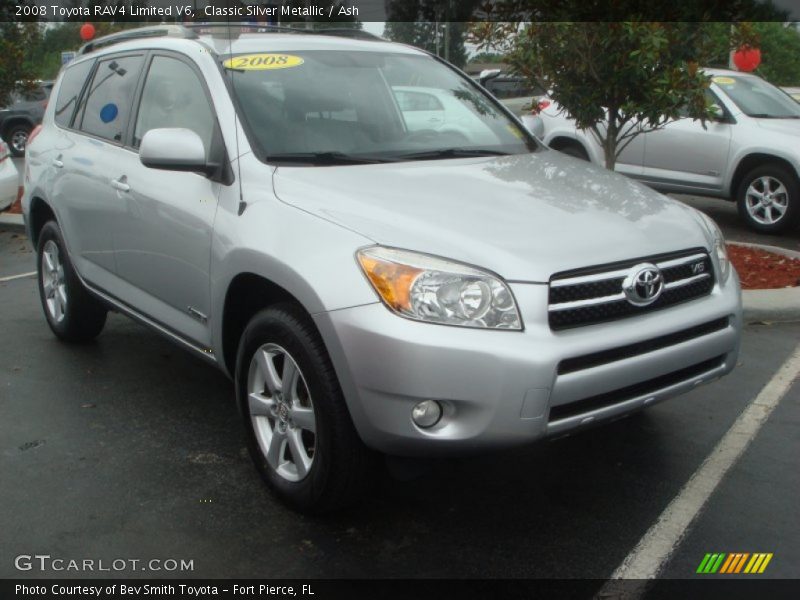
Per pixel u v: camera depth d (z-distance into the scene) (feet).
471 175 12.75
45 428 14.57
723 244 12.75
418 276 9.91
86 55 18.74
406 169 12.79
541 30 22.08
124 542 11.00
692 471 12.98
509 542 11.03
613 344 10.25
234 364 13.16
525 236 10.59
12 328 20.34
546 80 23.50
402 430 9.93
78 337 18.83
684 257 11.45
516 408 9.75
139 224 14.51
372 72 15.15
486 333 9.80
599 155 35.83
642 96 22.52
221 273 12.25
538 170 13.44
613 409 10.58
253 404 12.11
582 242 10.68
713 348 11.60
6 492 12.30
